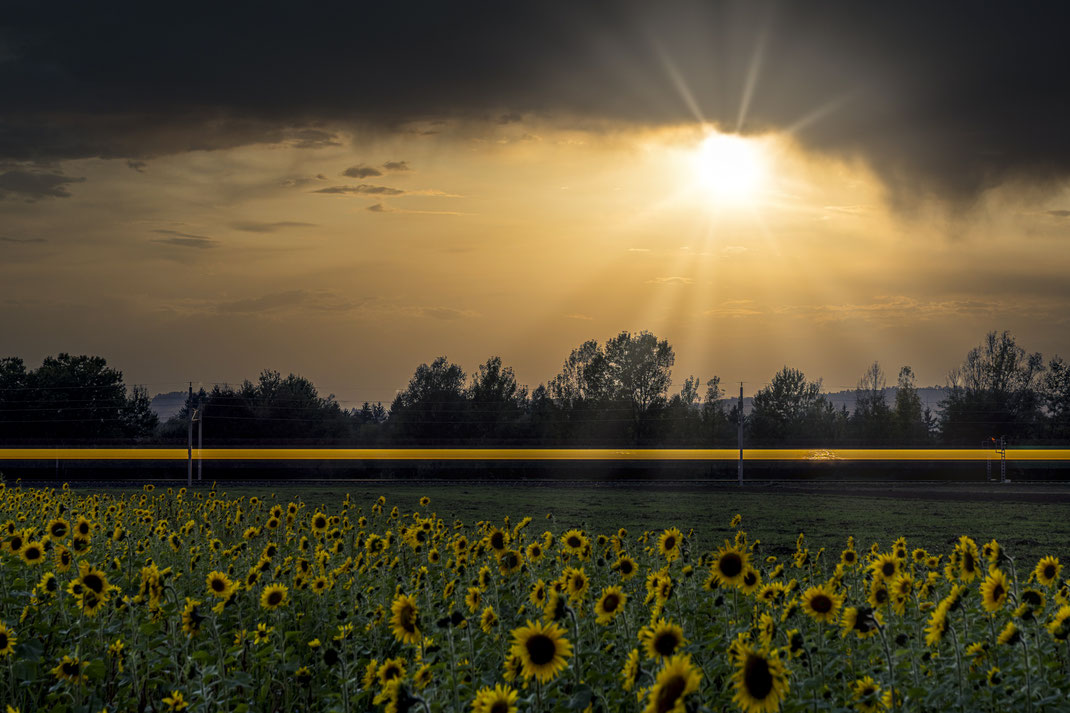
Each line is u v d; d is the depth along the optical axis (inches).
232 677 288.0
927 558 427.2
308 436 3393.2
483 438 3563.0
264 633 330.0
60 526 404.8
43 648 311.9
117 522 655.8
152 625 315.6
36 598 344.5
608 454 3115.2
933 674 271.6
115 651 318.7
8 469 2620.6
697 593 345.1
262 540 611.8
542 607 299.3
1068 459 2910.9
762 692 188.7
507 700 205.6
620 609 271.7
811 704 226.4
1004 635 263.9
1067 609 270.8
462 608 343.6
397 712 219.1
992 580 281.1
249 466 2694.4
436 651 294.7
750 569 285.4
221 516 886.4
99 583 315.9
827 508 1737.2
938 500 1945.1
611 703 240.8
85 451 2815.0
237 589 344.2
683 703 171.8
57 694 291.1
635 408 3720.5
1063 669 275.0
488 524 568.4
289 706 316.5
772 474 2758.4
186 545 519.2
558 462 2864.2
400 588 378.9
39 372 3747.5
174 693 265.6
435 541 524.1
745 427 3870.6
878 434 3730.3
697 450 3161.9
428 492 2075.5
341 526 656.4
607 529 1322.6
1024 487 2374.5
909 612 324.8
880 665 281.3
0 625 289.9
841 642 305.4
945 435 3602.4
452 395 3796.8
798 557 414.3
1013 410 3700.8
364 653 331.0
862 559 475.8
